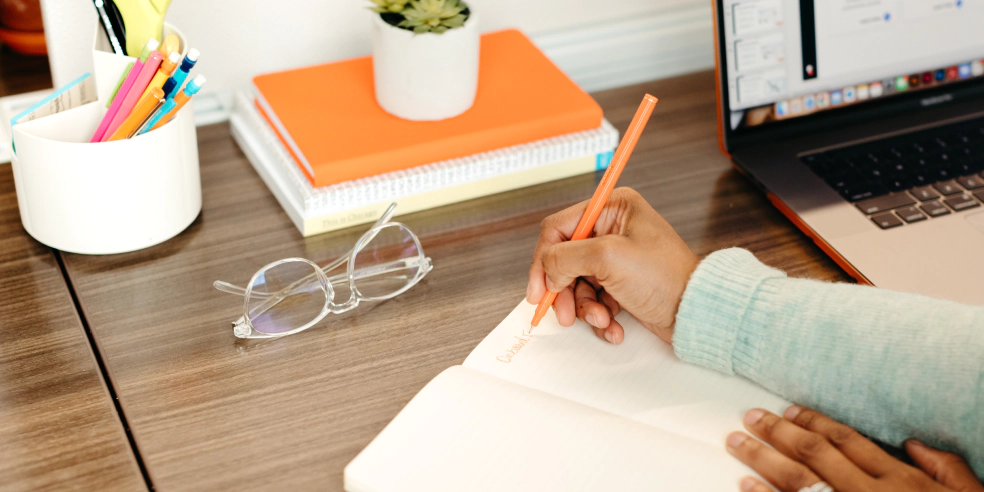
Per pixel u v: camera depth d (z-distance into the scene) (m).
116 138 0.72
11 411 0.63
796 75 0.91
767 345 0.63
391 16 0.85
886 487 0.55
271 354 0.69
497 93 0.92
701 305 0.65
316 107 0.88
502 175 0.88
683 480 0.57
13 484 0.58
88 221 0.75
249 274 0.77
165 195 0.77
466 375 0.65
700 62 1.17
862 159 0.89
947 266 0.76
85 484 0.58
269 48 0.98
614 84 1.11
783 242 0.83
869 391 0.60
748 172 0.88
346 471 0.57
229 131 0.97
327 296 0.73
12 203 0.84
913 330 0.60
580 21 1.11
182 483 0.58
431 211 0.86
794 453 0.59
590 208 0.70
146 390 0.65
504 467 0.57
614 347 0.70
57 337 0.70
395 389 0.66
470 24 0.84
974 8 0.94
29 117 0.75
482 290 0.77
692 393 0.65
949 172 0.88
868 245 0.79
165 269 0.77
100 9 0.74
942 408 0.58
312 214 0.81
